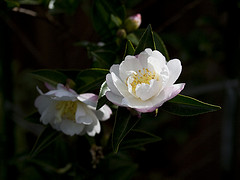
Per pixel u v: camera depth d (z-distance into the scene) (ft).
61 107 1.48
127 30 1.65
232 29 2.21
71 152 1.86
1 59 2.16
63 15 2.19
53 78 1.53
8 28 2.15
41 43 2.65
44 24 2.59
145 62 1.34
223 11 2.23
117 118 1.32
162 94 1.31
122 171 1.86
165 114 2.66
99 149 1.66
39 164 1.88
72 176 1.89
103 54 1.58
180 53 2.60
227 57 2.26
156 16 2.57
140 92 1.30
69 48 2.43
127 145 1.59
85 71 1.47
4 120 2.24
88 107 1.45
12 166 2.25
